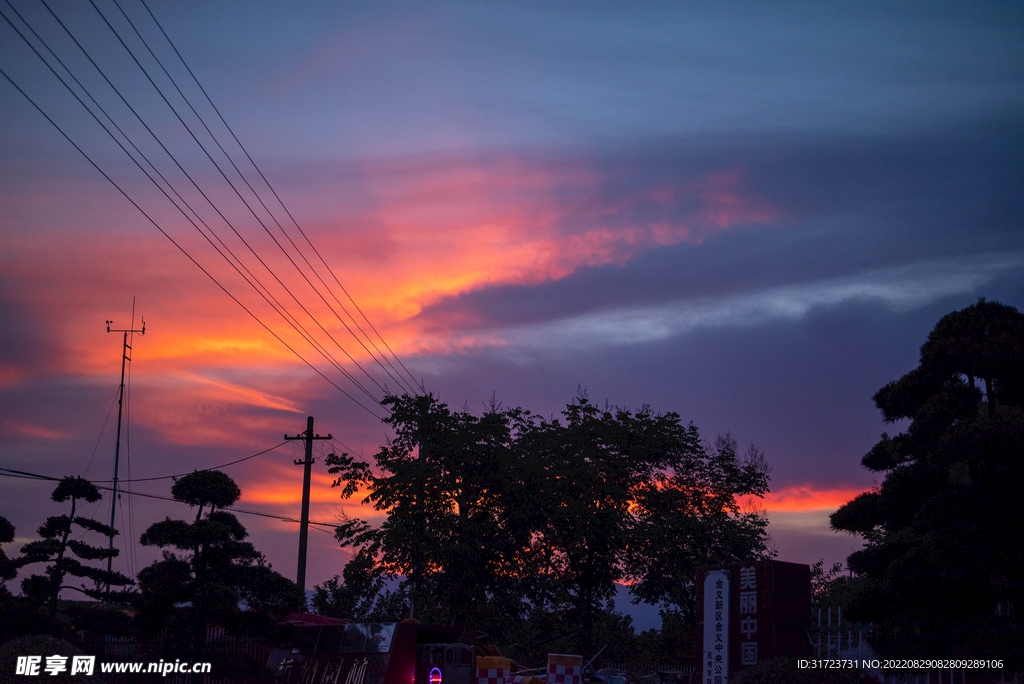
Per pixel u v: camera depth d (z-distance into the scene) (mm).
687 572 41438
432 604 38625
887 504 20328
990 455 18469
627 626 43375
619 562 40781
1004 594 18516
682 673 29734
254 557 27000
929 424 19859
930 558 18734
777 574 16750
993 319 20234
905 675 17578
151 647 26531
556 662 22438
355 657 26328
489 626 37625
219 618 25828
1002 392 20469
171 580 25906
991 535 18547
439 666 26469
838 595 31250
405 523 36781
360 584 38094
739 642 16781
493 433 37875
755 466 47094
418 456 38250
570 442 39812
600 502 38719
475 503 37531
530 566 37281
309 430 46000
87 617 25797
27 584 25141
